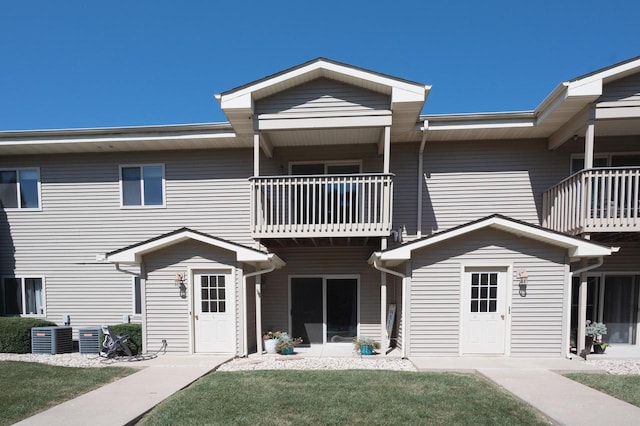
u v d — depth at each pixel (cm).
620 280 891
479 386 567
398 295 866
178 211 988
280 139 923
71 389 565
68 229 1005
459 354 753
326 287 959
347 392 537
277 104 827
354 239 875
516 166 929
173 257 823
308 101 822
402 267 801
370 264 944
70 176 1005
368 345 810
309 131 858
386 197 802
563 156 916
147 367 704
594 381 586
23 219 1012
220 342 816
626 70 706
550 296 744
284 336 854
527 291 747
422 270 761
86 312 998
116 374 656
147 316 821
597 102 742
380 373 646
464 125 859
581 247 709
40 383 597
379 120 805
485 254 755
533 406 476
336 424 429
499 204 930
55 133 916
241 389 554
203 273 824
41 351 875
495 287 759
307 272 959
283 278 962
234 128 870
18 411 474
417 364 695
